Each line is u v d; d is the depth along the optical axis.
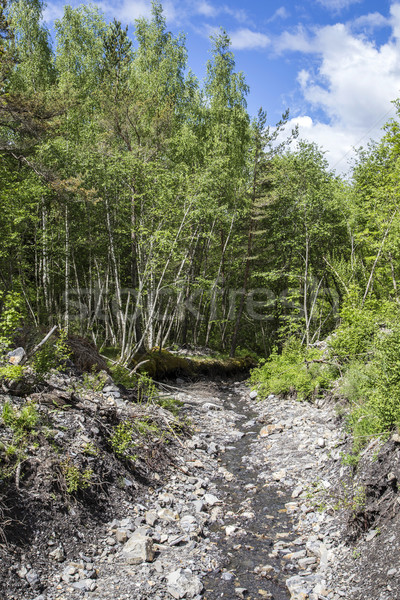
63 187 16.27
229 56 28.25
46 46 26.91
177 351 24.25
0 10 14.16
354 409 9.08
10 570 4.97
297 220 24.84
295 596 5.19
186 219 18.75
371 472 6.26
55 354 9.07
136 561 5.76
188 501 7.86
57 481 6.36
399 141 13.17
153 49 26.92
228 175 25.61
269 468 9.73
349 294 14.98
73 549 5.72
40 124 15.55
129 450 8.47
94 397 9.58
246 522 7.35
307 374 14.51
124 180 18.47
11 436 6.62
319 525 6.83
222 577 5.75
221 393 18.47
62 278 22.38
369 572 5.07
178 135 25.05
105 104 19.95
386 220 18.11
